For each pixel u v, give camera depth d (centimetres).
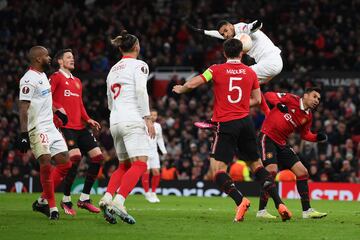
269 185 3475
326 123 7619
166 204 5269
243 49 3822
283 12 10031
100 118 8544
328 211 4622
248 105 3444
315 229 3156
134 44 3322
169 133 7988
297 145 7269
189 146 7675
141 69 3259
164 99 8925
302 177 3825
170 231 3019
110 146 7869
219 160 3412
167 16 10519
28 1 11038
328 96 8219
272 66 4066
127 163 3409
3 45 10450
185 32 10106
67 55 4044
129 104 3259
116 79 3288
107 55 10038
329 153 7394
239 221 3409
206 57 9750
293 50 9250
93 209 3950
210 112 8106
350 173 6906
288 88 8569
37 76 3450
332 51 9212
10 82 9550
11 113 8762
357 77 8806
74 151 3944
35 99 3453
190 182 6888
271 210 4481
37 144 3444
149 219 3588
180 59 9731
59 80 4000
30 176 7169
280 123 3819
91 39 10238
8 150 8019
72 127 4006
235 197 3394
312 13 9700
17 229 3041
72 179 3906
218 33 4134
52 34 10488
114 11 10738
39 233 2912
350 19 9481
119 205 3183
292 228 3177
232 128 3394
